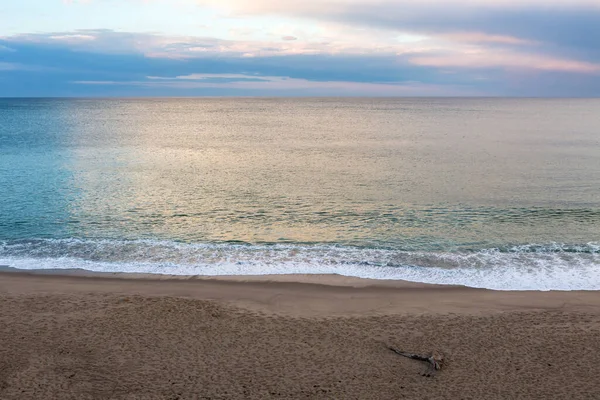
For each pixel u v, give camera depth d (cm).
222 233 2255
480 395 958
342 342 1187
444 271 1745
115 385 988
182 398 943
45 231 2256
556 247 2016
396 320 1321
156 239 2155
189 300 1447
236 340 1192
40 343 1161
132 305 1402
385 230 2289
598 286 1598
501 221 2419
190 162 4481
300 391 970
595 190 3111
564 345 1166
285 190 3200
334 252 1972
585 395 955
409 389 980
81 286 1577
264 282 1633
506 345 1169
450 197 2962
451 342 1186
